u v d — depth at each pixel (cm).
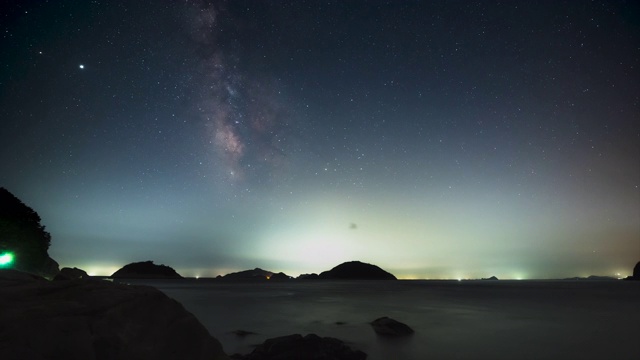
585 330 1953
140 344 446
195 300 4066
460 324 2169
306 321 2261
